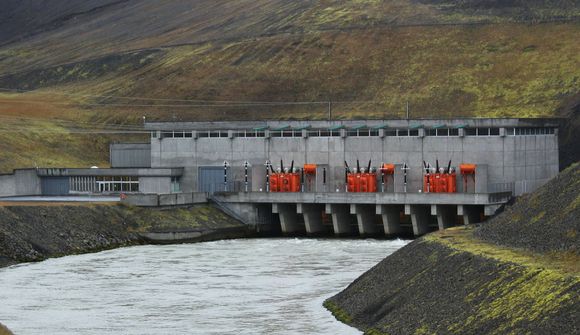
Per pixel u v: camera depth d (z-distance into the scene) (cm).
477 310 10056
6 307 12838
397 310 11131
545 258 11056
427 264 12000
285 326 11562
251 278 14888
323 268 15788
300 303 12875
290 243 19350
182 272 15488
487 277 10662
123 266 16075
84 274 15288
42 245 16988
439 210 19712
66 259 16812
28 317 12281
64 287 14188
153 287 14212
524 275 10256
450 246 12319
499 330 9462
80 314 12444
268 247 18638
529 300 9681
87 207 18875
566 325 8931
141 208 19712
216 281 14650
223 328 11619
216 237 19975
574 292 9356
